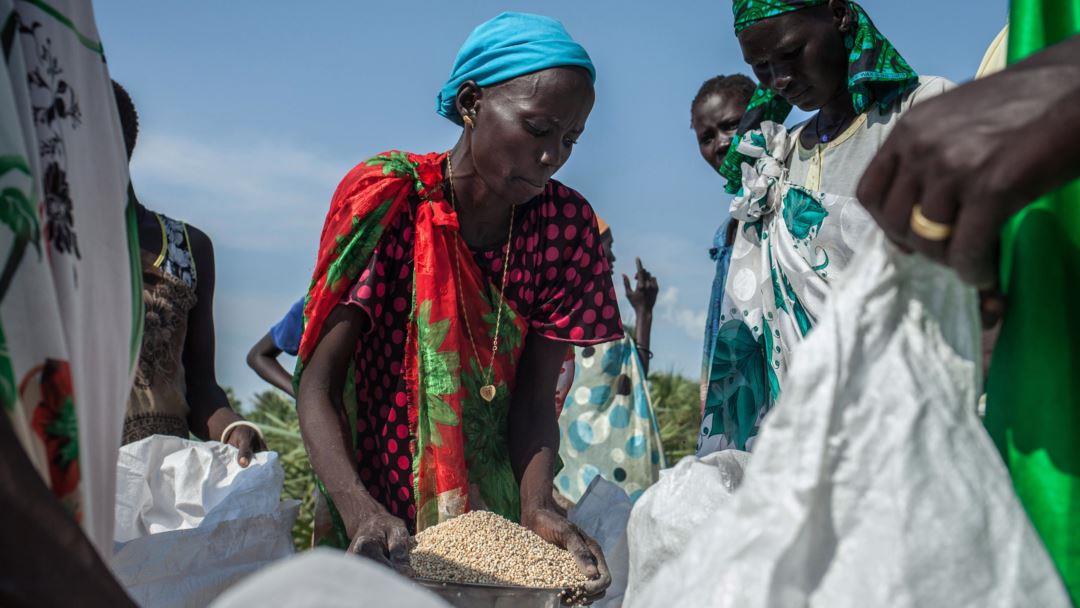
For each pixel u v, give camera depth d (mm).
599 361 6594
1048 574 1173
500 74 3277
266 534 3068
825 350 1203
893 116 3701
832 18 3732
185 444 3207
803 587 1159
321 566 937
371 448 3383
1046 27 1355
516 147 3256
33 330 1265
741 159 4383
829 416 1184
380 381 3379
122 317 1577
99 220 1537
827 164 3873
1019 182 1072
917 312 1249
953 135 1101
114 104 1629
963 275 1154
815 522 1173
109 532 1530
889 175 1166
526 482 3328
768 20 3732
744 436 4211
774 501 1178
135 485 3047
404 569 2547
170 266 3512
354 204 3225
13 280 1250
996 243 1315
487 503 3432
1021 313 1315
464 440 3408
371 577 943
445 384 3299
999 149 1077
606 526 3107
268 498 3188
